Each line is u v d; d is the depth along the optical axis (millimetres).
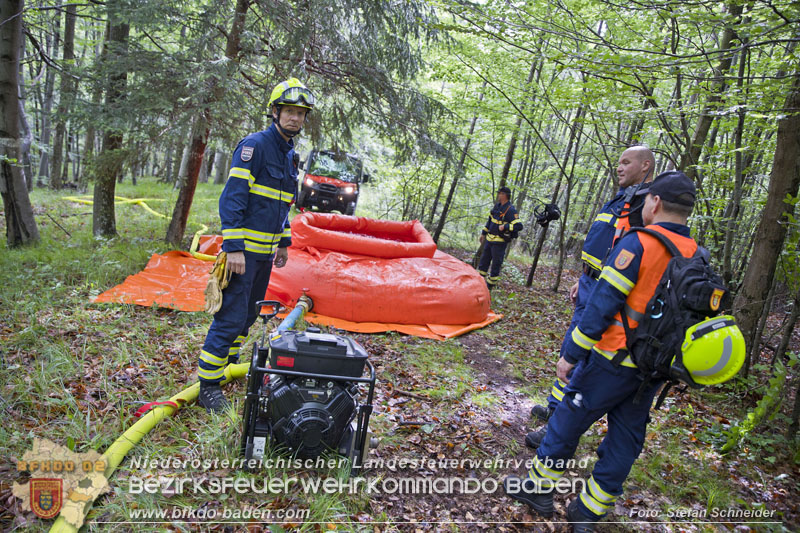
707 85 4871
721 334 1770
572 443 2373
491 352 4906
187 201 7535
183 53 6133
